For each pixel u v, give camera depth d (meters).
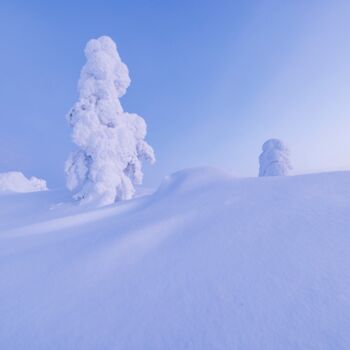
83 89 21.67
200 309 3.50
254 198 7.84
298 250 4.55
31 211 20.89
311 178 8.48
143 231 6.94
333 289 3.45
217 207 7.83
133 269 4.97
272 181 9.23
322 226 5.25
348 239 4.59
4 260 6.27
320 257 4.23
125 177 23.05
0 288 4.77
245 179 10.52
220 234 5.83
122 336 3.16
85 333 3.28
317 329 2.85
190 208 8.34
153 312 3.57
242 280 4.01
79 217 10.88
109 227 8.52
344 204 6.10
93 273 5.00
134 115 25.28
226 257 4.80
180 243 5.82
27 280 5.02
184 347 2.87
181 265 4.80
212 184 10.98
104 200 19.47
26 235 8.81
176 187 12.49
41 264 5.79
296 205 6.57
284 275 3.94
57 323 3.55
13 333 3.42
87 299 4.10
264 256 4.58
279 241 5.00
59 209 19.58
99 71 21.98
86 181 22.58
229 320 3.20
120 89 24.03
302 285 3.64
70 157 22.02
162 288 4.15
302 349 2.63
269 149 32.84
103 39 22.78
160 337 3.07
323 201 6.50
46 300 4.20
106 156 20.97
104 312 3.70
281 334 2.86
